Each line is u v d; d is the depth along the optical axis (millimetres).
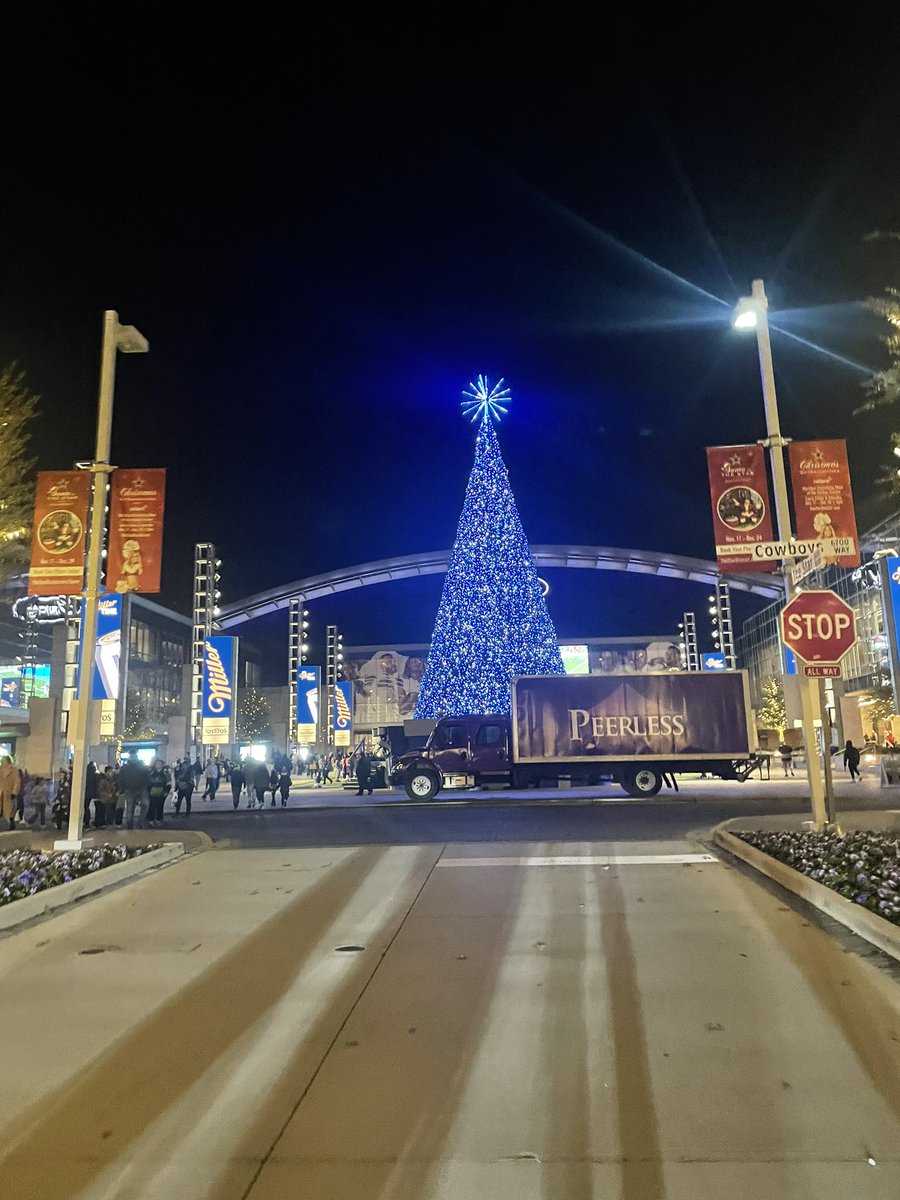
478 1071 5070
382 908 9711
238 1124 4477
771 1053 5203
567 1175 3902
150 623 76438
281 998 6520
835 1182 3789
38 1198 3818
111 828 21312
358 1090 4855
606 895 10039
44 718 50875
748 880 10688
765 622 85000
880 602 52219
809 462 14016
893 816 16531
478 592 41625
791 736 54344
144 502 16312
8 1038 5770
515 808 23641
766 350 14977
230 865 13391
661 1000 6223
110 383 16703
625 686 27578
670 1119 4402
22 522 15617
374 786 33875
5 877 10984
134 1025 5988
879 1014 5809
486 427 44438
